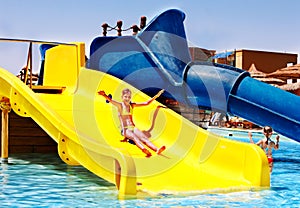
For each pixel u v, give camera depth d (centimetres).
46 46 1478
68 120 928
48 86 1208
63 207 610
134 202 634
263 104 1089
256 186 753
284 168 1061
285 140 1875
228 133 2058
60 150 775
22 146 1209
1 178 830
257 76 3027
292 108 1062
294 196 695
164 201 643
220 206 625
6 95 939
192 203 637
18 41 1091
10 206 616
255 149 768
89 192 705
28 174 875
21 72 1437
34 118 842
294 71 2922
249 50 3750
